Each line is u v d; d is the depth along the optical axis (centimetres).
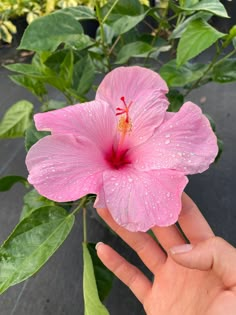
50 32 19
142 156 15
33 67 20
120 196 13
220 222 27
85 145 15
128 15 23
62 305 23
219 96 37
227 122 34
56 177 13
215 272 14
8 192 30
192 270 16
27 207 22
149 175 14
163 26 25
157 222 13
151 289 17
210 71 23
